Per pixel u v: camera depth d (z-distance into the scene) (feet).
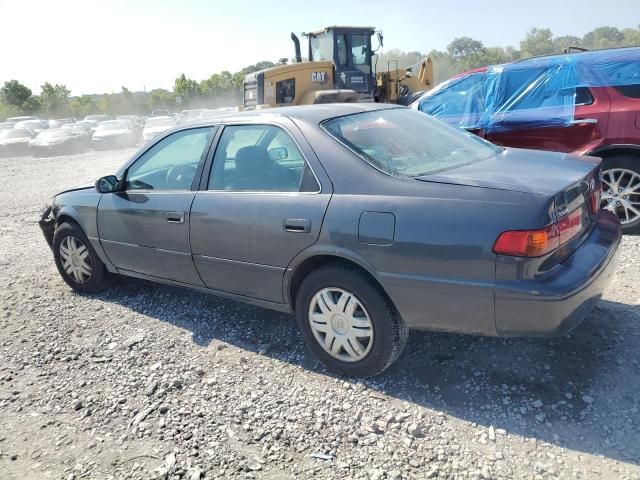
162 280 14.57
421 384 10.66
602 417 9.21
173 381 11.50
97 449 9.62
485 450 8.75
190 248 13.08
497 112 20.15
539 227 8.63
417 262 9.49
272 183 11.66
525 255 8.65
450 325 9.65
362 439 9.28
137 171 14.78
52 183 46.91
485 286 8.98
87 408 10.85
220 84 238.48
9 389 11.87
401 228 9.59
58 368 12.58
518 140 19.74
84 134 90.68
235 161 12.46
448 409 9.84
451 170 10.48
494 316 9.11
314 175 10.92
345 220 10.20
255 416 10.13
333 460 8.83
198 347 13.02
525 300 8.74
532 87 19.53
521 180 9.52
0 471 9.25
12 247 23.72
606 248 10.26
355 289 10.36
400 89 49.83
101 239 15.56
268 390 10.96
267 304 12.21
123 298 16.49
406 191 9.80
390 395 10.43
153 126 90.12
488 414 9.59
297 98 45.34
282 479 8.51
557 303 8.64
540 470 8.23
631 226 17.84
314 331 11.30
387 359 10.47
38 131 107.24
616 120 17.54
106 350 13.26
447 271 9.26
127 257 15.07
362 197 10.18
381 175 10.26
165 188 13.99
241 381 11.37
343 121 11.73
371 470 8.54
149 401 10.91
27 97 215.51
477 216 9.03
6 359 13.23
